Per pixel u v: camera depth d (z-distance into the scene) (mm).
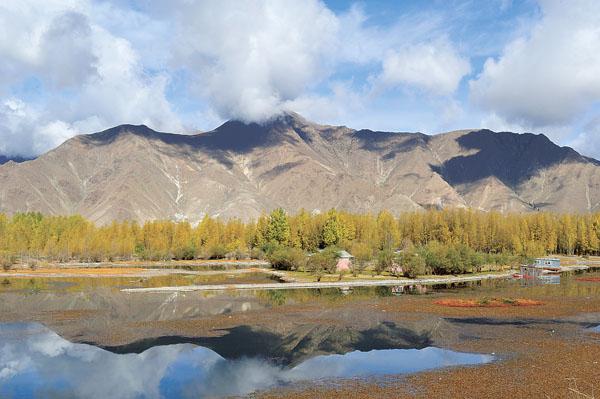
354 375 37062
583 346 45344
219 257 186250
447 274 121938
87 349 45219
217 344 47031
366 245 145500
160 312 64438
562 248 199500
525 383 34562
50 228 182625
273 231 175125
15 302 73000
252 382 35625
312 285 98375
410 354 43219
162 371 38531
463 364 39719
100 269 134000
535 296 80438
